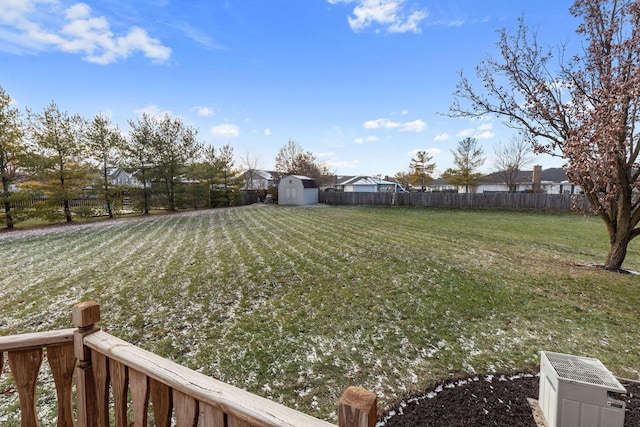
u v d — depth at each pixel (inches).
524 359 112.9
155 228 457.1
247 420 31.2
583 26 218.4
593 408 70.4
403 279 204.4
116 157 626.2
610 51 207.9
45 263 254.2
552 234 407.8
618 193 226.8
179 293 182.4
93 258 270.2
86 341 48.4
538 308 159.3
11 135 447.8
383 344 124.2
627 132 187.9
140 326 140.9
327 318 147.9
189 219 570.6
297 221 517.0
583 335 131.6
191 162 783.7
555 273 218.7
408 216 616.7
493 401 89.2
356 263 243.6
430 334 132.2
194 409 36.7
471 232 410.9
